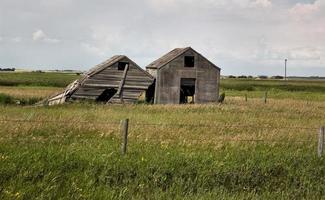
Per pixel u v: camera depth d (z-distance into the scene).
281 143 17.36
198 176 11.91
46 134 17.22
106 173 11.60
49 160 12.18
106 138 17.03
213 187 11.38
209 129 20.38
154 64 47.72
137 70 44.31
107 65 43.62
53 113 26.12
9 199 8.96
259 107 37.09
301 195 11.19
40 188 9.84
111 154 13.17
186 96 49.72
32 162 11.84
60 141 15.66
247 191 11.26
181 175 11.93
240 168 12.72
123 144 14.00
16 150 13.07
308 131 20.94
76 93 42.84
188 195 10.47
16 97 44.25
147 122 22.86
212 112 30.86
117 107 32.72
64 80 103.75
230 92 78.38
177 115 27.66
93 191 10.07
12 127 17.48
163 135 17.59
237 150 15.43
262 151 15.45
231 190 11.28
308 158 14.53
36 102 41.50
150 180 11.48
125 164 12.28
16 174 10.86
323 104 45.72
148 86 44.34
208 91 46.44
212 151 14.98
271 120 26.58
